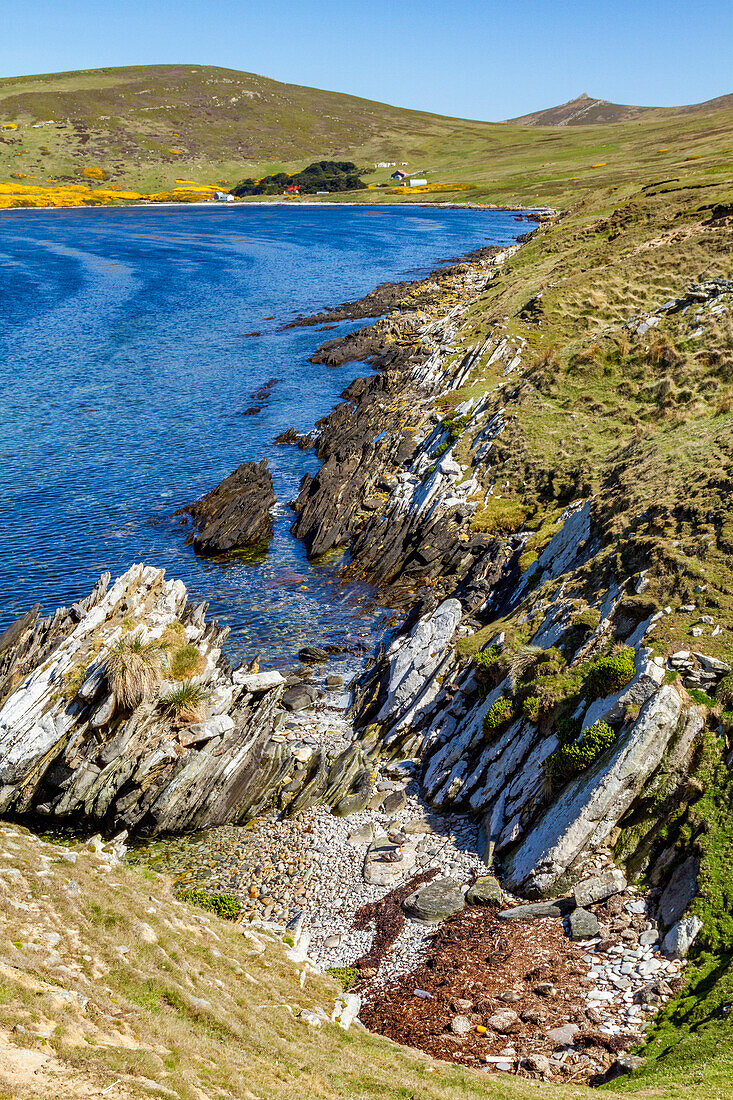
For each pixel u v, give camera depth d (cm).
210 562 5184
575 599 3266
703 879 2047
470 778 2933
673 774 2320
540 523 4625
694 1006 1755
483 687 3231
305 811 3070
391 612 4544
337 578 5003
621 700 2462
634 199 10806
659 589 2869
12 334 11100
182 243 19912
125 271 16000
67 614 3741
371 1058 1656
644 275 7306
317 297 13125
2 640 3794
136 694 3188
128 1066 1180
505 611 3991
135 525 5625
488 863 2559
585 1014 1850
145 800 3070
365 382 8094
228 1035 1502
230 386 8731
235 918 2477
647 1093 1449
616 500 3844
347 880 2625
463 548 4688
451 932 2262
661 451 4172
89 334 11131
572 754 2464
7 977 1308
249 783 3144
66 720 3175
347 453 6278
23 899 1703
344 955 2261
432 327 9388
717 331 5516
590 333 6794
